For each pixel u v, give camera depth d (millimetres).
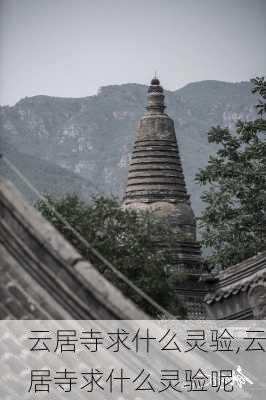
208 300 35250
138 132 73688
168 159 72500
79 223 36094
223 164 52469
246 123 53656
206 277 35812
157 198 71500
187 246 62250
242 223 50469
